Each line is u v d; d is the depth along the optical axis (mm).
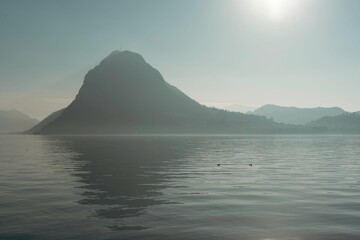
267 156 84062
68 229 20266
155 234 19344
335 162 67438
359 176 45500
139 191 33281
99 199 29203
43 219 22516
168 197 30125
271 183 38875
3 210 24984
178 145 150500
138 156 83562
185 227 20703
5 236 18984
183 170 52406
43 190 33750
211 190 33938
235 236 19047
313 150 112250
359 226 20875
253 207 26047
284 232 19766
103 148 125125
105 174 47000
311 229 20328
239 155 87312
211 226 20922
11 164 62281
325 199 29188
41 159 74188
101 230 20062
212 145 150875
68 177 44094
